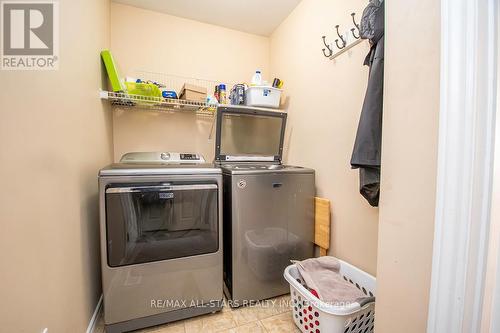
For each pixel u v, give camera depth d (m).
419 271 0.59
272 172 1.50
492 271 0.52
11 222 0.61
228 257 1.50
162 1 1.85
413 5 0.61
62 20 0.91
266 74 2.38
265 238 1.50
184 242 1.31
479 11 0.49
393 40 0.66
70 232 0.97
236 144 1.94
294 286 1.23
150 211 1.24
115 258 1.18
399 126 0.65
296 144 1.92
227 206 1.49
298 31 1.88
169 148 2.04
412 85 0.61
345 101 1.39
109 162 1.75
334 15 1.47
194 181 1.31
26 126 0.68
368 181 1.06
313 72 1.69
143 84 1.62
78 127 1.08
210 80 2.16
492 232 0.52
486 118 0.50
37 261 0.72
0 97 0.58
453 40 0.51
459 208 0.51
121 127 1.90
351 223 1.37
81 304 1.09
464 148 0.50
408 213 0.62
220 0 1.84
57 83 0.87
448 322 0.53
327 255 1.56
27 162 0.68
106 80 1.61
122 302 1.20
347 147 1.39
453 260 0.52
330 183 1.53
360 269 1.30
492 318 0.53
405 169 0.63
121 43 1.87
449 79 0.51
